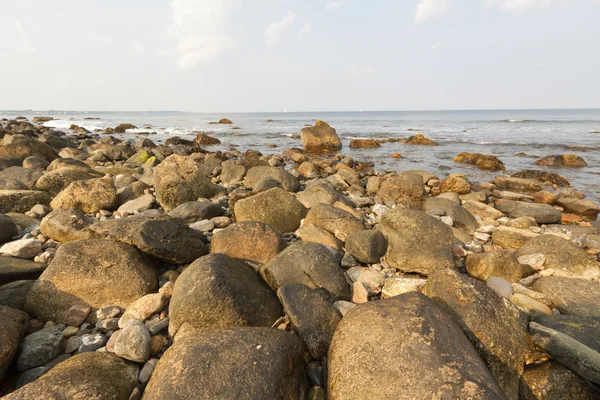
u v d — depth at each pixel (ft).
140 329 10.91
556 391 9.12
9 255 16.58
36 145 47.11
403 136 114.62
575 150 74.84
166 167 29.27
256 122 230.48
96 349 11.49
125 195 29.14
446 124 183.32
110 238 15.33
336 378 8.53
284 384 8.66
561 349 9.88
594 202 34.50
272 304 13.05
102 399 8.32
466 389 7.35
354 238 17.85
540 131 128.67
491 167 56.29
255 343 9.26
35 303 13.00
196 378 8.12
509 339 10.46
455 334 9.07
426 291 12.58
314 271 14.16
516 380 9.94
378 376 7.98
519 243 21.22
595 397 9.11
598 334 10.94
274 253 16.21
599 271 16.24
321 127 85.20
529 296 14.24
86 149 64.59
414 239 16.94
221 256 13.61
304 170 52.24
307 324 11.00
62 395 8.17
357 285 14.78
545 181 45.98
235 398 7.81
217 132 137.18
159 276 15.42
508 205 31.99
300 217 23.00
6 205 24.70
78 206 25.54
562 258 17.06
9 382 10.18
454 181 40.14
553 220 27.96
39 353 10.78
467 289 11.32
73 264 13.69
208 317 11.59
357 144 89.45
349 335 9.30
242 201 22.49
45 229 18.80
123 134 128.47
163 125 193.06
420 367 7.92
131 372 10.14
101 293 13.48
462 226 24.98
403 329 8.85
